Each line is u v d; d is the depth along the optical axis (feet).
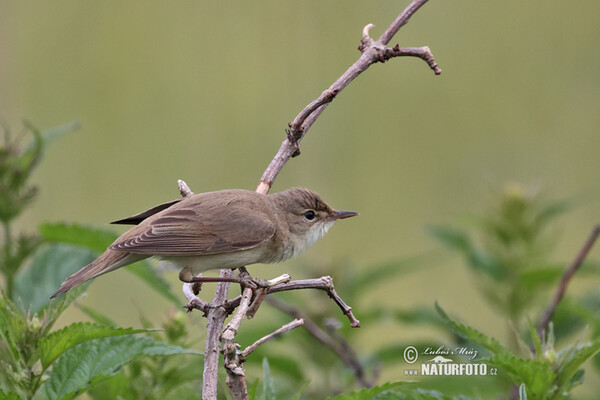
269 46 53.62
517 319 31.42
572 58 55.67
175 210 23.97
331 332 27.40
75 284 20.81
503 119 55.11
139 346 18.98
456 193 52.21
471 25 56.08
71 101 49.78
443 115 55.21
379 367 28.07
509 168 53.26
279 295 31.53
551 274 30.35
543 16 56.03
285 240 25.85
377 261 49.08
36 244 25.36
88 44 51.19
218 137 51.16
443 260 46.57
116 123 50.21
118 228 41.22
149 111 50.80
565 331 29.17
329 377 29.86
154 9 52.95
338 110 53.62
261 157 51.16
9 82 48.11
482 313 44.45
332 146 52.54
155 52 52.26
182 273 23.50
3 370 19.81
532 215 32.99
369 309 30.45
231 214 24.14
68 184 47.57
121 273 38.27
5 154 26.04
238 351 16.60
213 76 52.54
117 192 48.47
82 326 17.66
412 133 53.67
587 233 50.75
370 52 22.13
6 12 49.57
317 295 30.96
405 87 54.65
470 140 54.24
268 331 28.63
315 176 51.80
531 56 55.57
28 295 25.09
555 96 55.11
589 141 54.29
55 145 48.11
